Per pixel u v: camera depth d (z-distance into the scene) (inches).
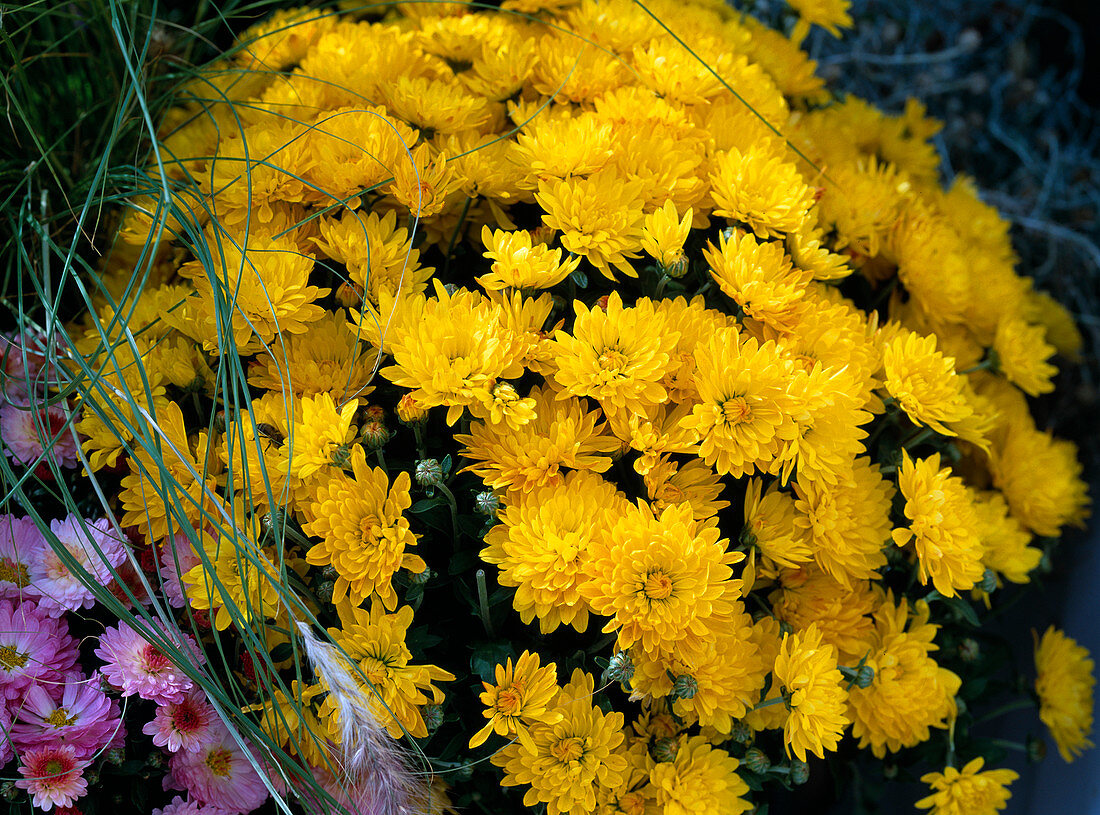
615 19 21.6
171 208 18.2
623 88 20.8
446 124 19.8
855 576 18.9
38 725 17.5
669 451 17.9
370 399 19.1
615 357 17.7
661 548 17.1
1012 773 19.6
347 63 21.2
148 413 17.2
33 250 20.9
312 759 18.1
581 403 18.3
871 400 19.7
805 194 20.2
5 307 21.6
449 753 18.3
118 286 21.3
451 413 17.5
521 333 17.9
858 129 26.1
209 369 19.3
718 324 19.1
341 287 18.9
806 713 17.6
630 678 17.2
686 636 17.4
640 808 17.8
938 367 19.5
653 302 19.1
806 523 18.4
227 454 18.4
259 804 18.3
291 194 19.4
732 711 17.8
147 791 18.6
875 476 19.3
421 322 17.7
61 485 17.3
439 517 18.4
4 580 18.3
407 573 17.9
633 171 19.7
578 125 19.3
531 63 20.9
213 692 17.0
